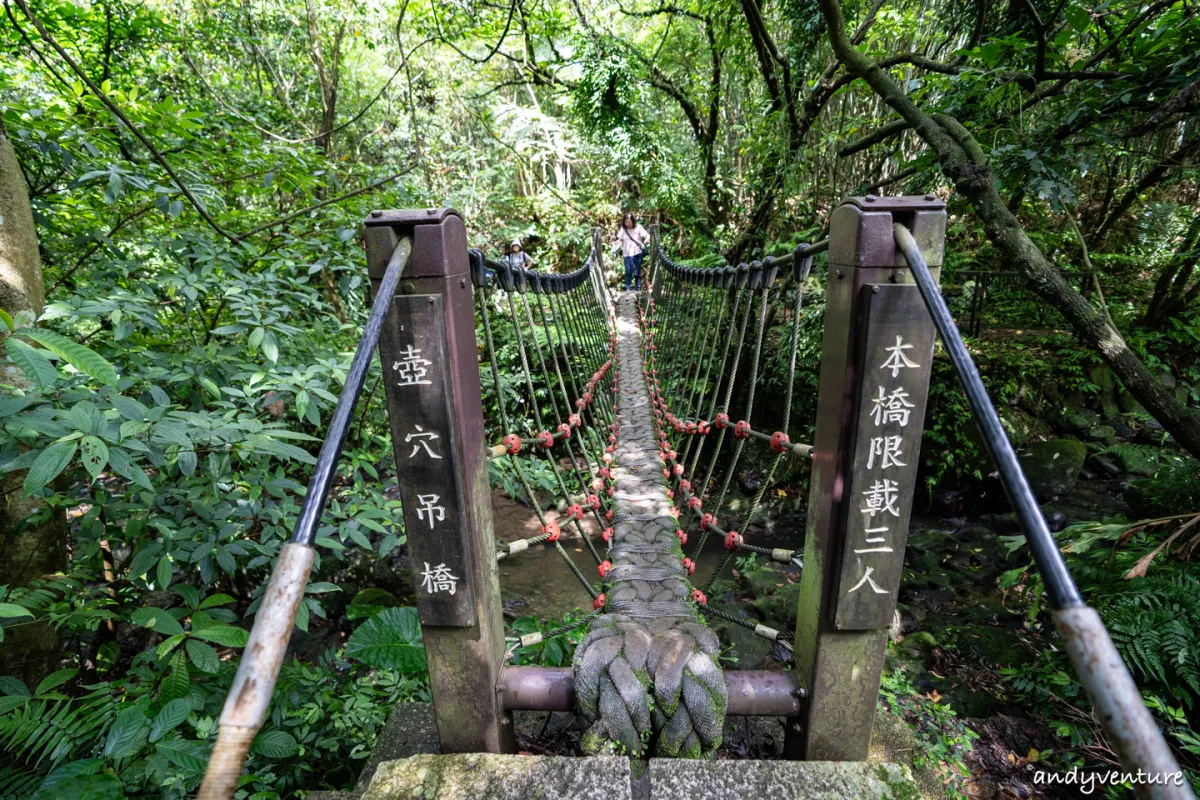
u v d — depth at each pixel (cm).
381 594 340
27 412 125
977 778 190
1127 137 221
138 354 182
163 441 126
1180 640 180
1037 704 229
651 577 169
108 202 172
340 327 265
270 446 136
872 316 91
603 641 126
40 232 213
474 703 114
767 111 513
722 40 568
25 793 125
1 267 155
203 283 195
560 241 916
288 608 50
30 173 202
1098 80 236
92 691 142
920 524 414
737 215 700
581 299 420
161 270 213
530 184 1041
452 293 96
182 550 153
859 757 116
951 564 358
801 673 119
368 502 188
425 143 668
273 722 172
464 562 104
